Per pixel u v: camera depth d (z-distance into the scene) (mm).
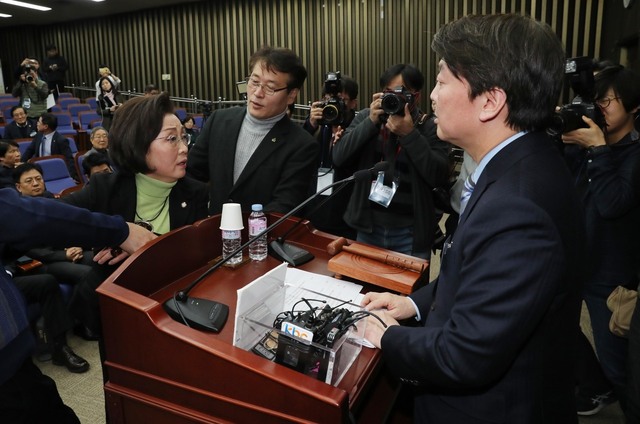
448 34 806
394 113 1741
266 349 893
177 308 976
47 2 8859
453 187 1901
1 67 11664
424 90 6992
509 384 805
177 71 9383
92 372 2352
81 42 10695
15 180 3125
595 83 1696
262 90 1680
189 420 830
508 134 802
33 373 982
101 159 3762
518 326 692
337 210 2281
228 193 1787
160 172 1275
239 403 780
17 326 918
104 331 902
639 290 1393
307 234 1411
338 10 7539
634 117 1784
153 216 1352
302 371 822
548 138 819
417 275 1180
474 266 736
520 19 776
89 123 7484
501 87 753
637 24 4270
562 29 5996
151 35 9578
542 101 761
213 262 1265
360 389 821
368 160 2051
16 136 6566
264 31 8297
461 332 730
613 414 2059
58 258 2742
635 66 4426
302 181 1751
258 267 1265
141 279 1034
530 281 687
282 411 752
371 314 944
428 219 1931
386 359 868
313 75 7887
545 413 817
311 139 1797
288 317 905
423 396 922
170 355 835
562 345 828
